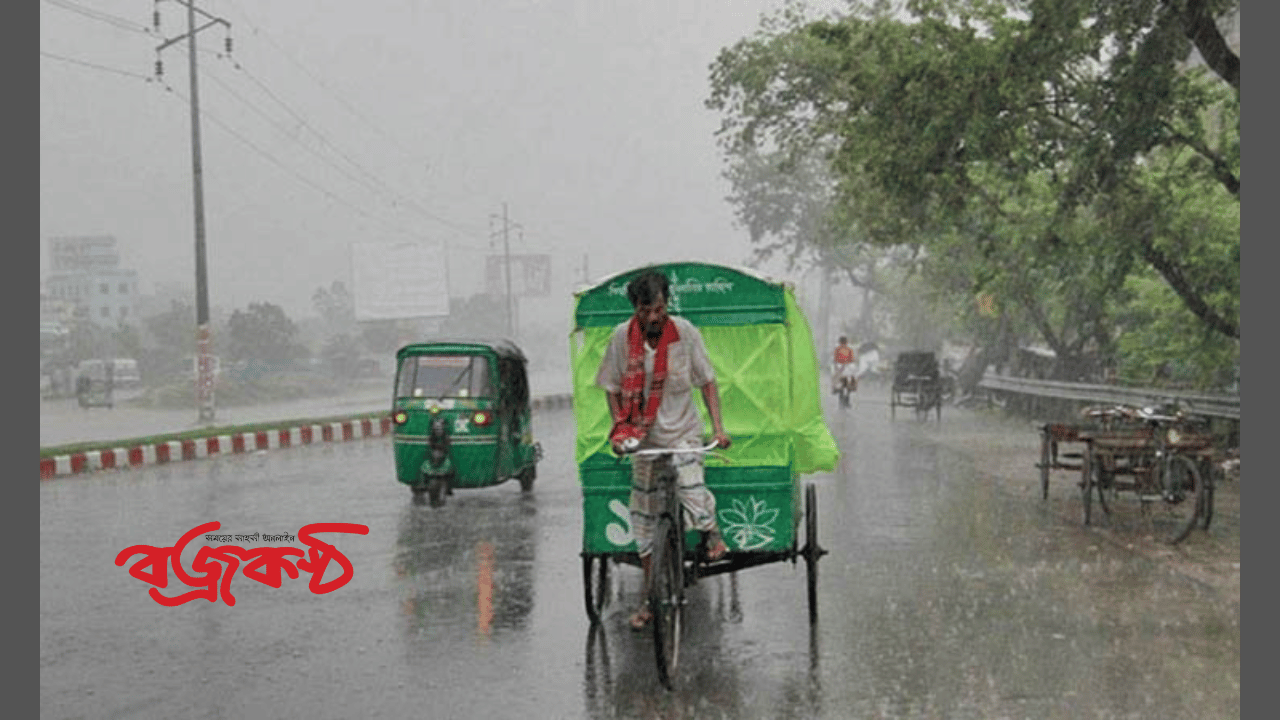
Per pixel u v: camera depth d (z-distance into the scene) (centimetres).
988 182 2195
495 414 1409
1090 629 773
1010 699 621
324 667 705
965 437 2417
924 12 1772
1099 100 1669
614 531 776
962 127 1728
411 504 1460
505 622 820
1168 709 604
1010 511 1326
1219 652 712
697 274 767
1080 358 3003
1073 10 1559
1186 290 1867
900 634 764
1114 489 1312
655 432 705
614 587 946
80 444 2250
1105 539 1130
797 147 2752
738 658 712
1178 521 1240
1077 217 2027
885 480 1631
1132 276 2145
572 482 1694
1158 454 1161
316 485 1708
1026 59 1636
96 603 903
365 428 2950
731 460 759
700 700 627
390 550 1123
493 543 1155
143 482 1805
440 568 1027
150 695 650
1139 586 908
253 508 1440
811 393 763
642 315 684
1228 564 994
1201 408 1722
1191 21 1473
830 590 906
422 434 1405
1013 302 2942
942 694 631
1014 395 3334
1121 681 653
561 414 3616
